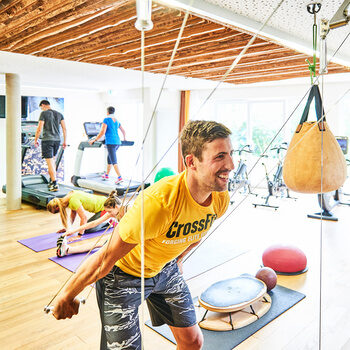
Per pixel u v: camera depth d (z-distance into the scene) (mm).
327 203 4801
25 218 5051
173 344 2031
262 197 5715
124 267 1224
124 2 1831
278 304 2488
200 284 2850
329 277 2951
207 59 3359
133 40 2697
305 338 2074
